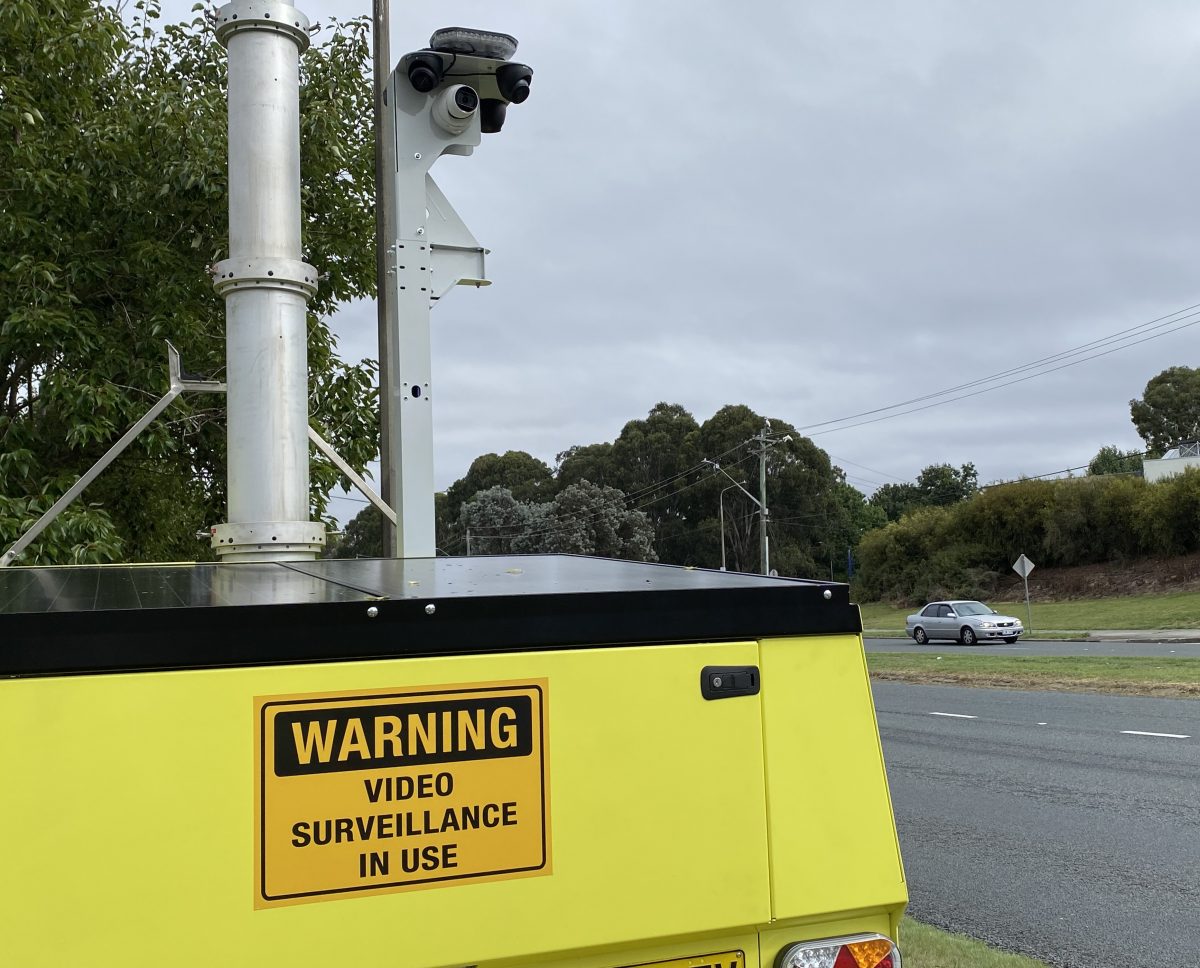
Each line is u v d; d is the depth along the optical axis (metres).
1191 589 41.06
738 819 1.72
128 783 1.39
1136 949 5.18
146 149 6.46
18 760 1.35
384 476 5.48
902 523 60.66
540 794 1.61
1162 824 7.55
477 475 92.75
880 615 53.91
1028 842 7.20
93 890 1.35
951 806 8.34
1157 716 12.57
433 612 1.58
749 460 74.94
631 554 73.38
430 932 1.52
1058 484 49.69
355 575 2.20
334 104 7.36
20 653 1.37
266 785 1.46
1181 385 72.31
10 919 1.32
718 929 1.69
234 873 1.42
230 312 2.93
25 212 5.81
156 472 6.67
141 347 6.18
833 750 1.81
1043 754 10.47
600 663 1.67
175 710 1.42
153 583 2.00
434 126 4.25
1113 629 32.72
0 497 5.18
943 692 16.69
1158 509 44.12
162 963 1.37
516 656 1.62
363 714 1.52
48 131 6.12
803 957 1.74
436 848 1.54
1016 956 4.89
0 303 5.75
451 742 1.56
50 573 2.31
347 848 1.49
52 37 5.89
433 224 4.27
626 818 1.65
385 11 6.40
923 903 5.95
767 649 1.79
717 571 2.31
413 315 4.20
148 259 6.06
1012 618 30.98
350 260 7.64
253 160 2.95
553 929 1.58
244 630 1.48
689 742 1.71
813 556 76.50
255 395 2.87
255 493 2.85
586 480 77.31
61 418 5.94
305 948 1.45
